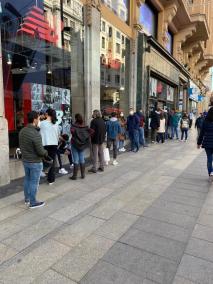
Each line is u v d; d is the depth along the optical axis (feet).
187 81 93.97
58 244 10.87
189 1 72.13
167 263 9.61
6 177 18.60
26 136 13.84
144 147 37.81
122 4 39.29
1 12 20.31
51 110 18.66
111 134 25.52
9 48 21.45
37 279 8.72
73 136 20.01
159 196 16.71
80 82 30.55
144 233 11.84
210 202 15.74
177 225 12.67
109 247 10.66
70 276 8.87
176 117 48.14
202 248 10.64
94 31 30.60
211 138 19.30
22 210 14.29
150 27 54.19
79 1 28.71
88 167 24.61
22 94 22.90
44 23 24.81
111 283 8.54
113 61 37.35
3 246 10.70
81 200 15.87
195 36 86.69
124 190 17.85
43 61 25.21
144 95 47.21
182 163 26.66
